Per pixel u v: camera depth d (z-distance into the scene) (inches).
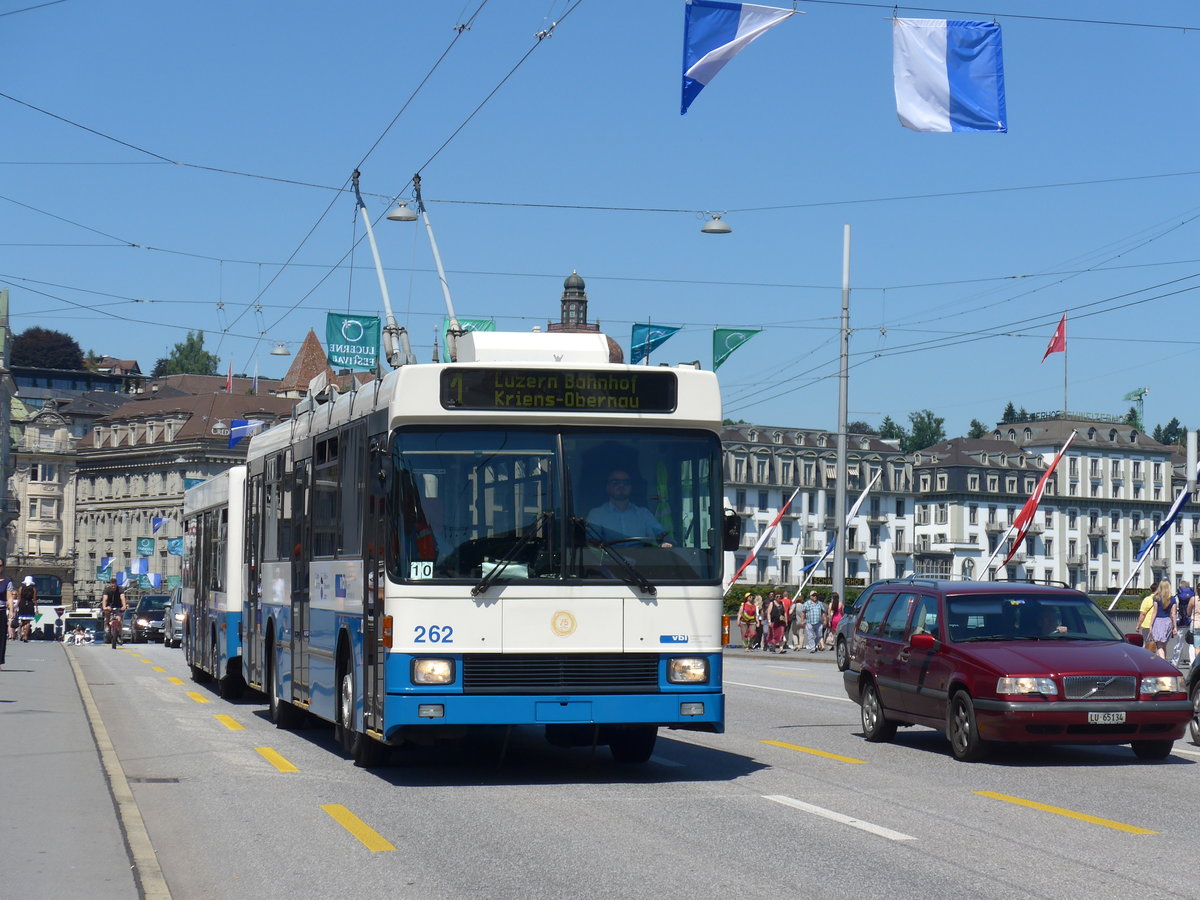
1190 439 1824.6
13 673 1408.7
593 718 634.2
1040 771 714.2
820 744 850.1
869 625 893.2
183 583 1509.6
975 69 775.1
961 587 832.9
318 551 806.5
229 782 666.8
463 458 642.8
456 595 631.2
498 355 674.8
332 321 1502.2
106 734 828.0
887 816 561.3
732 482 6702.8
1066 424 7347.4
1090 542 7219.5
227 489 1179.9
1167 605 1411.2
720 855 476.1
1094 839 509.0
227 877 447.2
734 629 2822.3
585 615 638.5
